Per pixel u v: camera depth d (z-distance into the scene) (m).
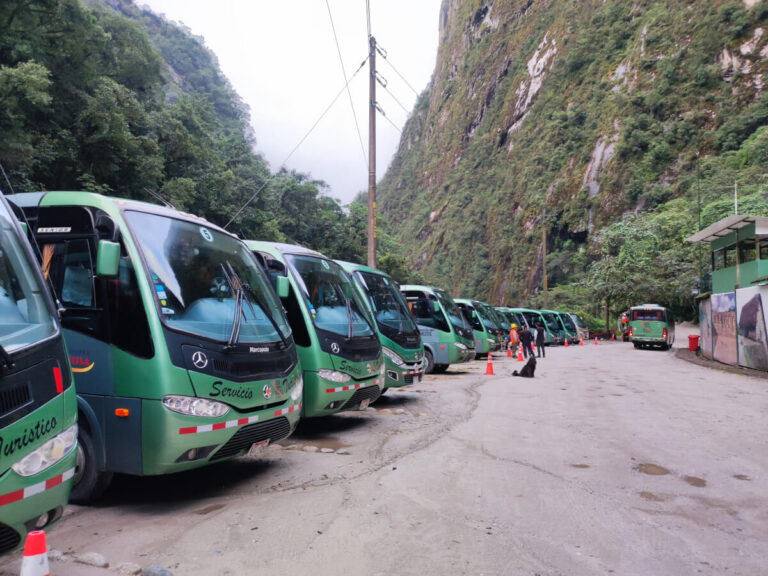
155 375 4.27
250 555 3.54
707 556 3.65
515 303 100.06
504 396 11.34
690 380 14.73
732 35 78.19
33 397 2.78
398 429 7.86
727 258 22.73
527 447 6.79
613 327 53.59
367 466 5.85
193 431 4.29
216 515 4.28
